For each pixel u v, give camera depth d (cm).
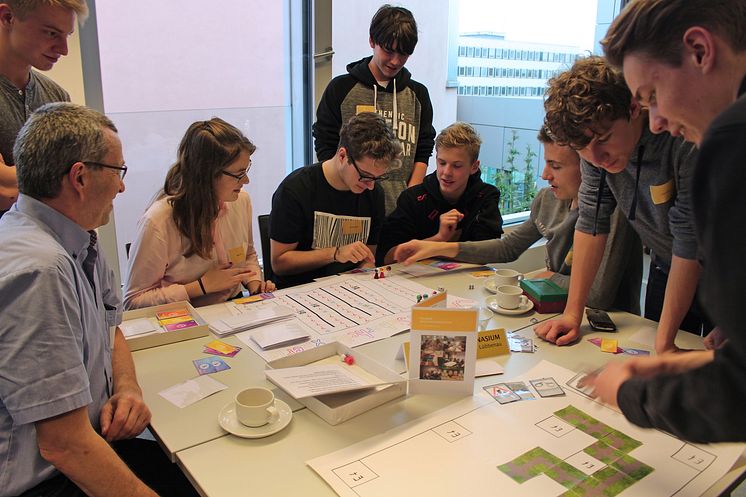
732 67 80
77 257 122
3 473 107
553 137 148
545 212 221
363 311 180
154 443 157
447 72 379
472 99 394
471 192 257
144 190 267
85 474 108
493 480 103
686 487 101
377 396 126
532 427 119
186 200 188
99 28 239
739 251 61
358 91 279
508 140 411
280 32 297
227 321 169
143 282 188
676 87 84
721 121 63
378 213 240
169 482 142
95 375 125
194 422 121
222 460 109
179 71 266
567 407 126
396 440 114
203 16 268
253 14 285
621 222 176
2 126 180
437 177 254
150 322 167
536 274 215
